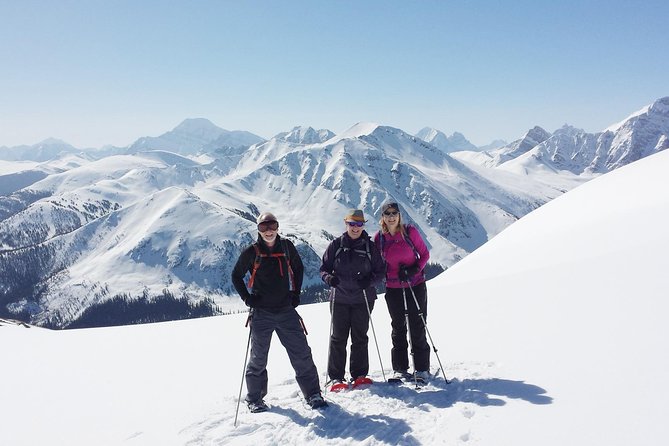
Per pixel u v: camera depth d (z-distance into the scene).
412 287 7.25
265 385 6.72
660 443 4.08
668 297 8.32
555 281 12.32
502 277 15.55
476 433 4.90
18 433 6.45
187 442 5.45
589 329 7.73
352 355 7.49
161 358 10.88
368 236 7.31
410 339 7.16
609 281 10.69
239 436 5.56
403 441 5.01
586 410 4.93
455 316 10.98
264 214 6.50
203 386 8.22
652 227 17.64
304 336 6.63
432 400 6.14
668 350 6.01
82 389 8.57
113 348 12.62
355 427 5.54
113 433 6.11
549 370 6.35
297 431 5.59
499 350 7.74
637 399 4.93
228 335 13.41
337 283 7.15
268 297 6.55
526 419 4.99
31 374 9.98
